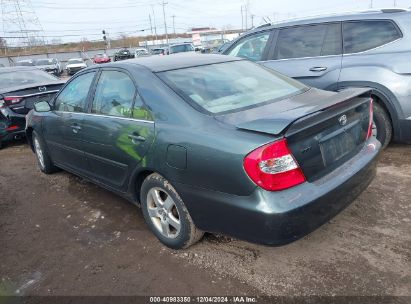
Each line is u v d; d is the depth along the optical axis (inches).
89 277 118.6
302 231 98.1
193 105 116.0
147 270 119.0
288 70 212.2
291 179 96.5
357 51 193.3
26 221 161.9
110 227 148.5
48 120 188.1
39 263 129.3
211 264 118.0
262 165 93.6
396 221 131.4
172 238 125.5
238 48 244.8
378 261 111.8
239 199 98.6
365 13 196.4
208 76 133.0
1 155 275.1
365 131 126.6
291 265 113.7
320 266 112.0
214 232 110.8
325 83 198.4
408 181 160.9
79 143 161.5
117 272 119.6
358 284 103.6
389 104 181.8
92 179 165.6
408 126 180.2
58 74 1301.7
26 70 325.4
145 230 143.1
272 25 227.0
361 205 143.6
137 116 128.0
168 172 115.0
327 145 107.3
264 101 122.8
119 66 143.8
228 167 98.3
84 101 159.9
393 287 101.4
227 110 115.0
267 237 96.4
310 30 210.1
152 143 119.3
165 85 123.7
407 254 113.7
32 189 198.2
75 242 140.3
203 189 106.3
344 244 121.0
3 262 132.0
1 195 194.2
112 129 137.3
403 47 181.5
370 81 183.9
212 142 102.5
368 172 120.4
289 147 95.8
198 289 108.1
